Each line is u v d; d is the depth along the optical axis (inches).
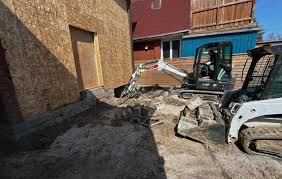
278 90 134.0
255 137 132.4
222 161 136.6
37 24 199.6
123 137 183.8
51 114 211.8
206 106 198.8
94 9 307.1
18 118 175.6
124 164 138.1
